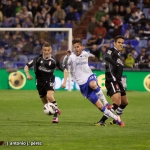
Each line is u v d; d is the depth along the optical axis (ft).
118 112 136.87
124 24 301.63
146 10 315.37
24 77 266.57
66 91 258.16
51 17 300.81
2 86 265.95
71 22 305.73
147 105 192.95
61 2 309.83
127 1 310.65
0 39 265.95
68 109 175.42
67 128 125.08
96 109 176.24
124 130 122.62
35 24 297.74
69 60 131.75
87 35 296.92
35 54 266.77
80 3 312.29
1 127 126.11
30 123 134.72
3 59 266.16
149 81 271.90
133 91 264.93
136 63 273.13
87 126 129.49
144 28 300.40
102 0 322.34
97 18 302.25
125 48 275.59
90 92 130.62
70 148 98.78
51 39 267.59
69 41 265.13
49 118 147.23
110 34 294.25
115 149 98.43
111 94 130.82
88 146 100.99
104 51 273.54
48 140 107.24
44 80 136.46
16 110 169.58
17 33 266.16
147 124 135.03
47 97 136.15
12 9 302.86
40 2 304.09
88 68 131.54
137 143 105.09
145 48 281.13
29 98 214.69
